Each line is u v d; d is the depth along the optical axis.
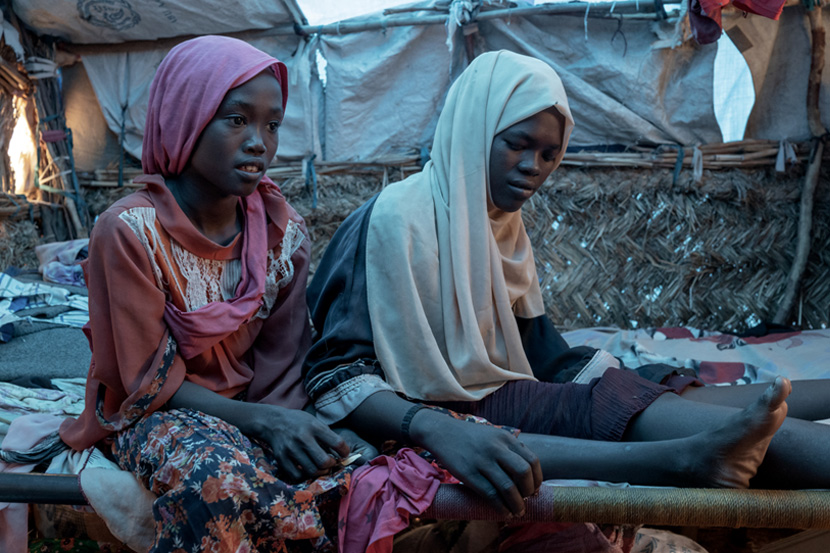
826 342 2.69
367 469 1.31
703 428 1.40
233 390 1.57
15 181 3.24
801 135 3.15
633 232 3.23
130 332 1.38
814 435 1.29
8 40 2.99
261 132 1.43
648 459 1.31
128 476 1.37
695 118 3.14
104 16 3.02
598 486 1.32
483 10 3.04
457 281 1.58
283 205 1.63
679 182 3.16
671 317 3.24
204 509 1.17
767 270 3.25
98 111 3.35
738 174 3.18
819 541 1.68
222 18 3.03
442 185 1.67
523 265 1.76
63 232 3.32
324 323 1.68
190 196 1.49
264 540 1.22
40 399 1.90
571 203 3.21
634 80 3.04
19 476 1.38
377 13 3.09
